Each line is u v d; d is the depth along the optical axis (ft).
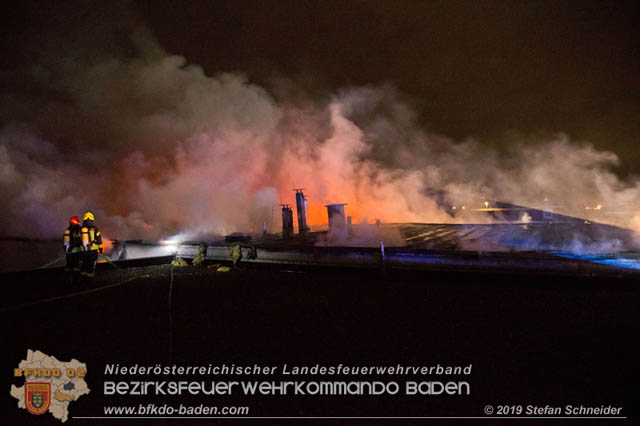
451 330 16.96
